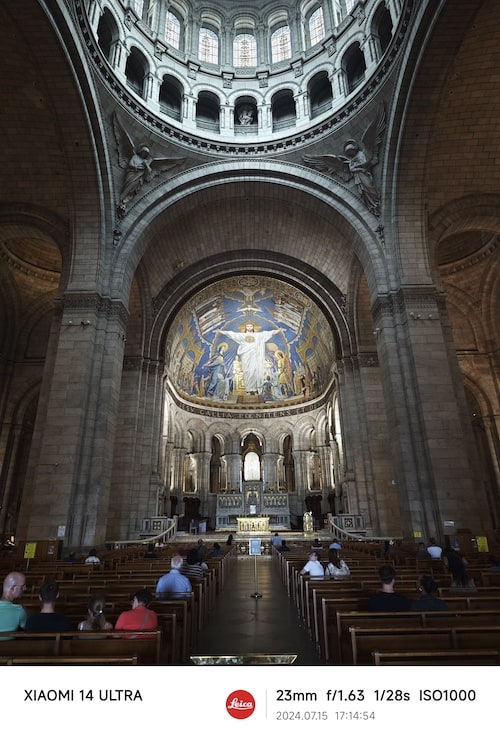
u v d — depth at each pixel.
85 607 5.93
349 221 21.05
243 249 28.83
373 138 20.53
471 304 27.19
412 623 4.58
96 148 18.66
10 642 3.80
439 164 19.16
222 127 24.33
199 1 27.09
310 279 28.88
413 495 16.41
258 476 43.81
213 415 41.56
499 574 8.16
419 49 15.91
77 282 18.81
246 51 27.16
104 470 17.22
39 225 20.42
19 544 14.66
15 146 18.67
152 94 22.61
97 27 20.20
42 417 17.56
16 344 27.55
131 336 27.16
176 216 22.89
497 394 26.44
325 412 37.31
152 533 24.31
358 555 13.94
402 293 18.56
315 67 24.33
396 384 17.89
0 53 15.47
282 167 22.52
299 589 8.89
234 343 41.38
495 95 17.00
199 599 7.29
